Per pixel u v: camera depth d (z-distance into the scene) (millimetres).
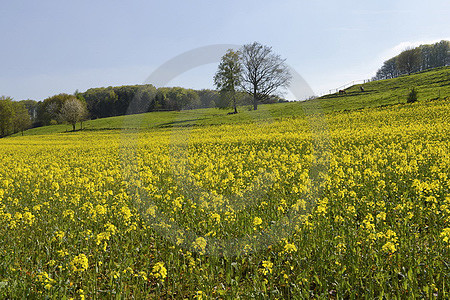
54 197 13461
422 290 6582
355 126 34312
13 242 8969
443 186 11984
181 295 6969
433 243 7984
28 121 104375
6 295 6637
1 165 25984
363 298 6477
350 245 7688
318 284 6812
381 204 9891
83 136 57844
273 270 7223
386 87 76500
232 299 6309
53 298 6238
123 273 6961
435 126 29219
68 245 8773
